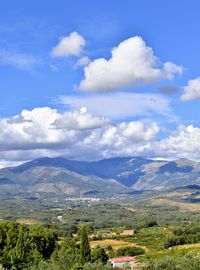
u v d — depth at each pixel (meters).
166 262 104.75
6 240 136.88
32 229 154.00
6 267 124.56
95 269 99.88
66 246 149.75
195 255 111.62
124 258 169.00
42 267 111.31
